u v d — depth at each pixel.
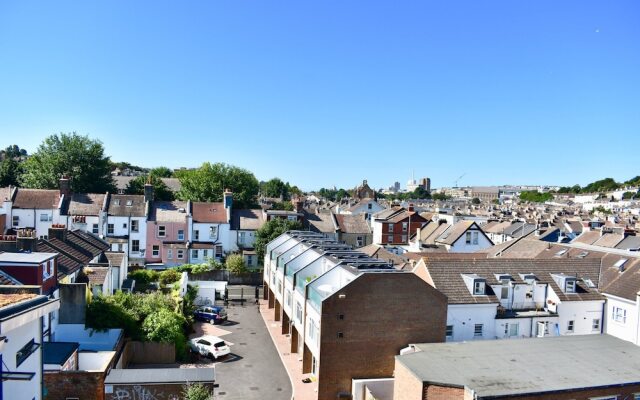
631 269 39.97
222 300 53.97
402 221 82.00
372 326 31.52
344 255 41.03
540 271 40.78
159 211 66.62
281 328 43.31
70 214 62.94
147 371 27.58
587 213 162.75
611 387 25.25
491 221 106.75
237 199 81.94
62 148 78.00
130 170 190.75
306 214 80.69
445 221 79.75
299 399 30.78
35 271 27.36
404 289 32.06
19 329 16.28
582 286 40.25
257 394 31.31
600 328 39.44
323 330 30.70
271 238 65.19
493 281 38.19
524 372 26.36
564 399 24.50
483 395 23.41
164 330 35.09
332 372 30.92
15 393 15.99
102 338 32.84
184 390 26.38
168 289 47.75
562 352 29.77
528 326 37.09
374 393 30.66
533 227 89.19
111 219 63.97
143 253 64.75
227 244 68.12
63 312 32.09
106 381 26.08
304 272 39.09
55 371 25.39
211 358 36.91
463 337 35.59
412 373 26.25
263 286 56.38
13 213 61.94
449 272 38.03
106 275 38.22
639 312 36.19
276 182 151.38
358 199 146.00
